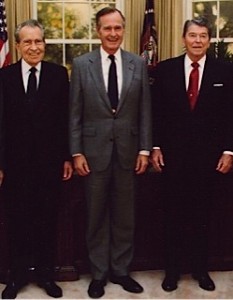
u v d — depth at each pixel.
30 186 3.77
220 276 4.26
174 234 4.00
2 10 4.73
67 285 4.11
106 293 3.95
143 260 4.34
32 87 3.70
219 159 3.90
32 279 4.12
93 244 4.01
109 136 3.77
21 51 3.67
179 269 4.14
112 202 3.95
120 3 5.05
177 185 3.88
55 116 3.76
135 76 3.77
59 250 4.16
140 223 4.30
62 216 4.13
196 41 3.71
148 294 3.94
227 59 4.59
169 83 3.82
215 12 5.12
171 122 3.83
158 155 3.93
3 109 3.72
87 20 5.11
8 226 3.90
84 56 3.79
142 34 4.95
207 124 3.82
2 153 3.74
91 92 3.74
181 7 5.03
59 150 3.81
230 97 3.83
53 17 5.06
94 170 3.81
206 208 3.97
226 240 4.36
